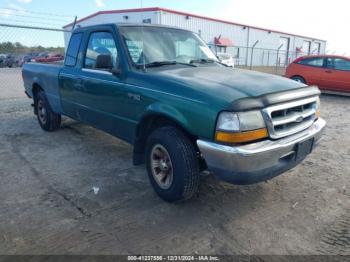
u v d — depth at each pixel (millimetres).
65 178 3775
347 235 2689
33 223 2807
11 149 4840
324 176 3914
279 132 2742
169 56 3816
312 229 2775
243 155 2465
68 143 5145
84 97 4266
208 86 2812
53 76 5016
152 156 3236
